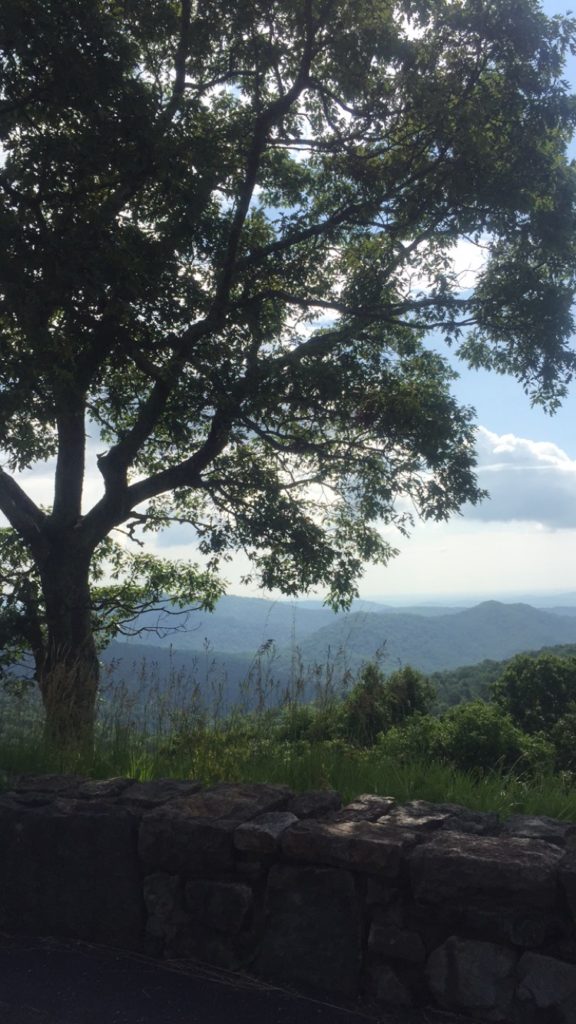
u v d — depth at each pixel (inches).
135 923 154.6
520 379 467.5
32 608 470.3
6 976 145.2
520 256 468.8
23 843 163.6
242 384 421.7
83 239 373.4
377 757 206.1
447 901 131.4
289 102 439.2
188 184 413.7
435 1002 132.9
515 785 191.0
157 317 419.8
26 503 469.7
